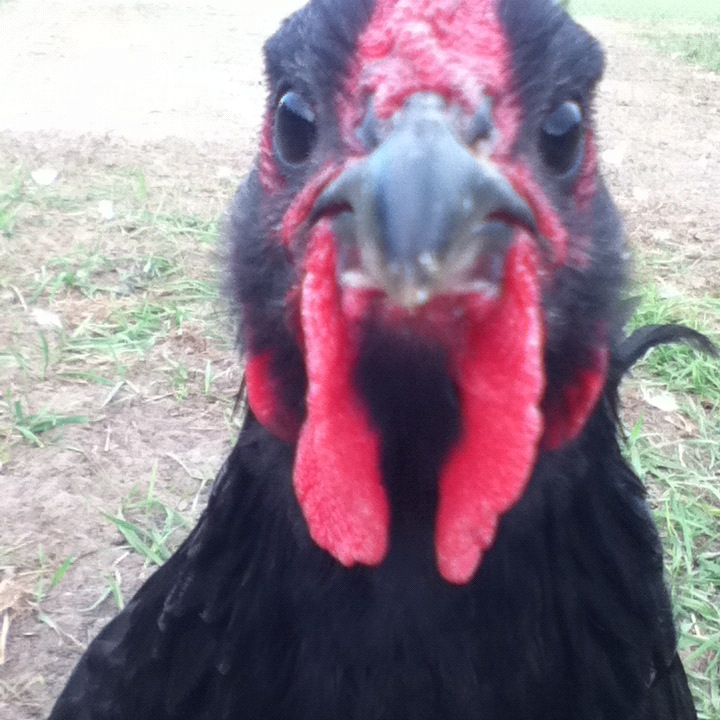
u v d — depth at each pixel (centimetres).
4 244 46
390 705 15
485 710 15
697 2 144
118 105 69
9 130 61
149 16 103
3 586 28
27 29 92
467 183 12
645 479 34
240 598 15
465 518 14
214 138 63
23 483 32
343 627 15
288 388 15
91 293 43
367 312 13
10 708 25
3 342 39
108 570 29
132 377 38
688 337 22
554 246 14
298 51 14
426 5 14
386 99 13
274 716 15
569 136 14
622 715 16
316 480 14
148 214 50
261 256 15
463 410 14
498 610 15
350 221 13
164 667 16
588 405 14
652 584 16
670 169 64
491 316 13
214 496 16
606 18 125
